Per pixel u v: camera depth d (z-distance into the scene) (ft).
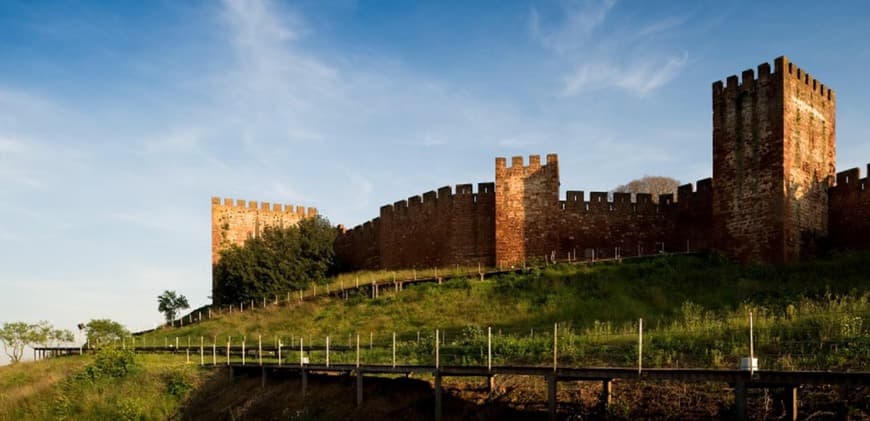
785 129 142.72
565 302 136.98
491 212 192.13
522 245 184.44
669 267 147.54
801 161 146.61
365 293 173.06
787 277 130.62
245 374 121.29
